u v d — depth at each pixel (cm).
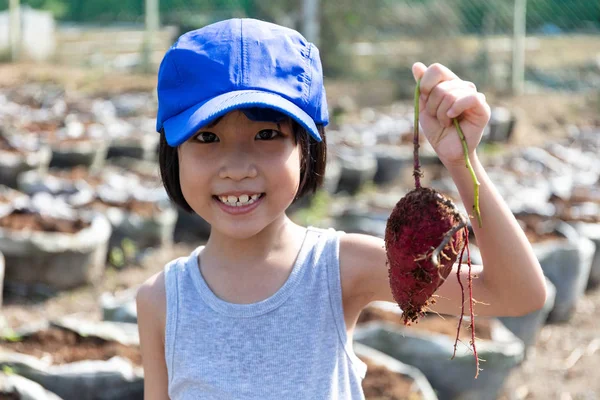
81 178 795
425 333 448
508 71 1596
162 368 227
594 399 506
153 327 225
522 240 194
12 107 1109
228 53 206
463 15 1577
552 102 1502
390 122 1162
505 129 1230
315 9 1490
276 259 218
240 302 216
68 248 598
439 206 175
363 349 429
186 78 208
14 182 789
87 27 2041
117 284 630
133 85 1415
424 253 173
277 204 206
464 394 437
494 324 470
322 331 213
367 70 1511
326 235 224
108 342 428
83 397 391
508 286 196
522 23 1553
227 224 205
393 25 1527
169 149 224
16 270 596
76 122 1024
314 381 210
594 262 682
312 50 217
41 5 2069
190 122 198
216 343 213
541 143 1238
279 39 211
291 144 207
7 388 362
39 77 1425
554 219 673
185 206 230
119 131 985
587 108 1477
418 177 183
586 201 766
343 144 988
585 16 1941
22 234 591
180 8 1827
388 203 740
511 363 439
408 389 394
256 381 210
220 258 221
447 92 184
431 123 192
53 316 573
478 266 211
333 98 1355
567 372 541
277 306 213
